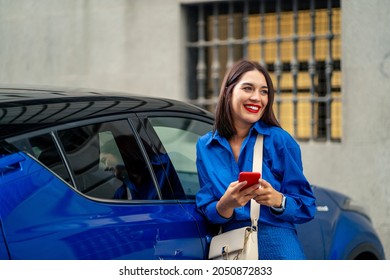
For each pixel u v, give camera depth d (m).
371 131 6.59
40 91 3.00
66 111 2.81
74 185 2.65
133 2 7.39
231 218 3.02
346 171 6.70
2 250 2.30
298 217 2.97
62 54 7.74
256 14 7.15
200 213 3.15
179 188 3.18
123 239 2.69
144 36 7.36
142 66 7.38
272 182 2.98
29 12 7.89
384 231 6.58
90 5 7.59
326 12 6.86
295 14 6.86
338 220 4.13
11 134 2.52
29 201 2.45
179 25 7.22
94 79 7.59
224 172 3.05
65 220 2.53
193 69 7.45
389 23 6.49
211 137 3.10
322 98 6.82
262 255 2.99
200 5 7.20
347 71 6.65
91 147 2.80
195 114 3.53
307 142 6.93
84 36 7.63
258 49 7.18
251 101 3.01
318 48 6.95
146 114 3.18
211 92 7.45
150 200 2.98
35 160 2.54
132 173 2.96
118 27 7.47
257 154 3.01
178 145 3.31
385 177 6.56
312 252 3.85
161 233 2.86
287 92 7.13
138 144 3.05
